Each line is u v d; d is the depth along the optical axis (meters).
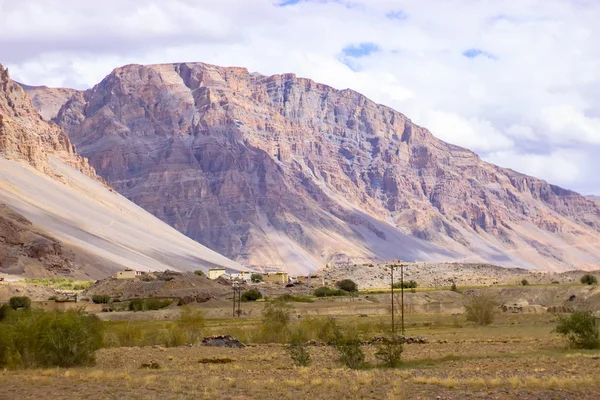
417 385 47.72
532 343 80.06
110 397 45.41
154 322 134.88
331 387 47.66
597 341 72.88
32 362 63.34
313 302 173.12
